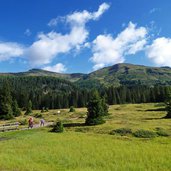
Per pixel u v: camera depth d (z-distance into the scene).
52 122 79.88
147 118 72.25
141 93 186.50
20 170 23.84
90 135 50.66
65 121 77.75
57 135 51.12
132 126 56.44
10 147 37.88
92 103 64.94
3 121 90.12
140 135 48.69
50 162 29.16
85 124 65.31
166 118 69.88
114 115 84.12
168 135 47.97
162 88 172.00
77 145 39.50
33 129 62.47
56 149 36.25
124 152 34.34
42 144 40.50
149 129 52.16
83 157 31.44
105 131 53.78
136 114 84.75
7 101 97.19
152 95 177.75
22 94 183.88
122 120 69.81
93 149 36.41
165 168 27.23
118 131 52.00
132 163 29.03
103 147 37.88
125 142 42.41
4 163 26.12
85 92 194.25
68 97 196.88
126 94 190.00
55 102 192.88
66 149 36.34
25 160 28.95
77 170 25.41
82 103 190.25
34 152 34.00
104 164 28.53
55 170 25.64
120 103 185.12
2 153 32.53
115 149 36.28
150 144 40.47
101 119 64.12
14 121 85.88
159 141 43.28
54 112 118.75
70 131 57.97
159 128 52.69
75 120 78.75
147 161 29.94
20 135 52.50
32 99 197.62
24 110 167.12
